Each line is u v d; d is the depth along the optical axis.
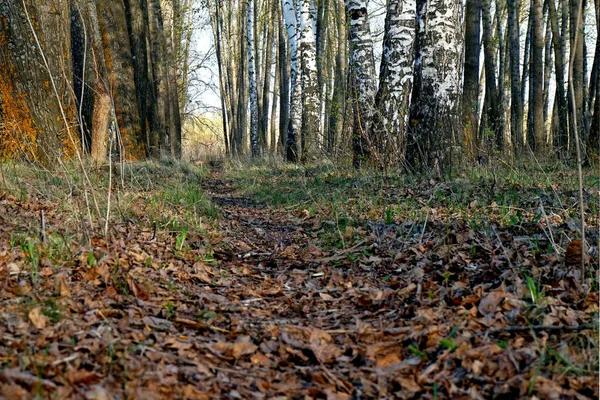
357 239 5.79
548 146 14.75
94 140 10.34
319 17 20.45
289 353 3.00
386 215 6.36
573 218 5.48
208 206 7.70
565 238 4.70
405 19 9.98
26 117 8.74
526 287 3.50
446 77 8.78
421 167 8.88
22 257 3.99
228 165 16.56
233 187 11.73
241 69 27.77
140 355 2.68
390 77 10.09
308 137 15.21
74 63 13.60
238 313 3.70
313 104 15.37
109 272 3.87
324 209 7.64
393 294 3.94
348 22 11.55
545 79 22.95
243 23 27.48
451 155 8.77
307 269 5.03
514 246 4.57
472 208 6.26
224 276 4.68
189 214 6.71
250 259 5.48
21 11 8.88
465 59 12.72
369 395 2.55
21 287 3.32
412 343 3.01
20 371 2.29
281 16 24.67
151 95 17.56
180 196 7.98
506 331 3.02
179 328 3.28
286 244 6.19
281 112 23.48
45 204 6.08
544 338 2.81
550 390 2.38
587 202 6.20
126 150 14.06
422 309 3.40
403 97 10.05
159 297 3.77
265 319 3.60
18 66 8.79
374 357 2.90
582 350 2.71
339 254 5.43
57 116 9.11
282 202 9.01
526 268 3.95
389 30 10.11
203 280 4.43
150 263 4.43
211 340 3.13
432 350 2.88
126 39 14.36
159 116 18.50
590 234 4.76
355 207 7.29
